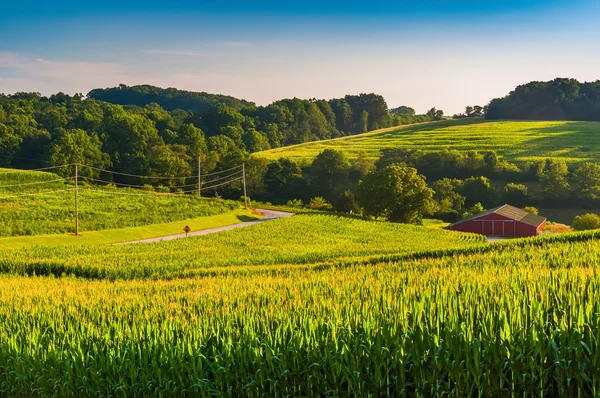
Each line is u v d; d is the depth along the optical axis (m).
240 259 44.66
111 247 54.69
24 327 17.36
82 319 17.89
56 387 13.75
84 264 40.50
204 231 90.69
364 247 56.69
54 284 32.25
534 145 178.88
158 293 24.08
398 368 10.66
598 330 9.69
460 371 10.17
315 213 98.81
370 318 12.12
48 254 48.12
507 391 10.12
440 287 16.05
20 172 114.12
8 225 77.00
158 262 42.31
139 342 13.59
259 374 11.66
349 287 19.97
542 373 9.77
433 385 10.40
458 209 122.12
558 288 14.05
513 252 32.31
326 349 11.22
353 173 155.00
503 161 151.62
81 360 13.64
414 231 79.19
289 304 16.03
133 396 12.76
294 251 51.88
